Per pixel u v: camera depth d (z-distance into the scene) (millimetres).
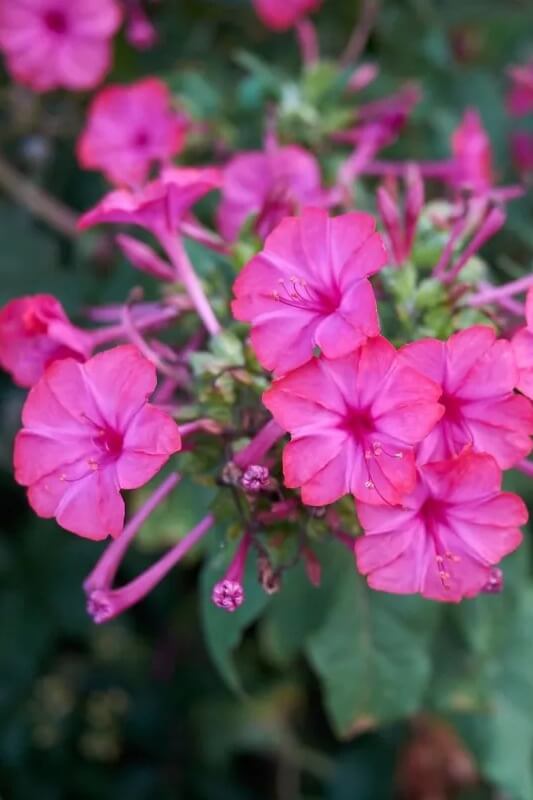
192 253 427
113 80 545
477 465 363
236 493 380
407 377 362
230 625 411
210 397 386
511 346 365
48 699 623
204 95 499
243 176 446
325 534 392
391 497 362
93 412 374
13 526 577
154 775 613
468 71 558
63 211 538
